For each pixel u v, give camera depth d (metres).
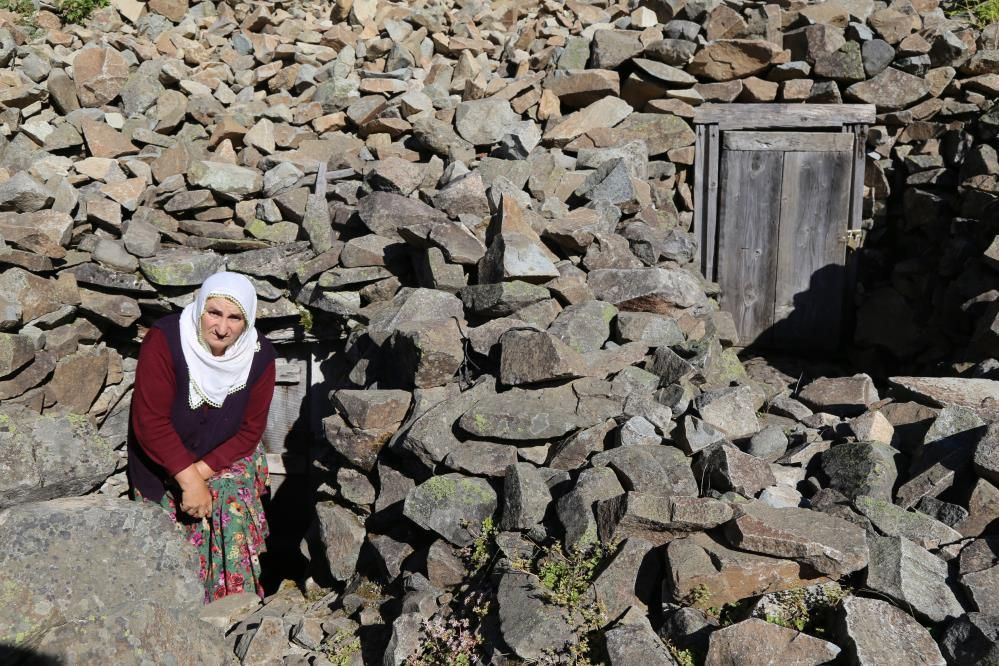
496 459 3.90
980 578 2.82
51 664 2.40
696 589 3.00
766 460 3.79
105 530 2.90
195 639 2.78
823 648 2.64
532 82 6.71
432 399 4.36
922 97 6.71
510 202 5.19
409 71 6.86
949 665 2.61
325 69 6.87
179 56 6.87
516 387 4.23
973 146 6.41
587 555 3.28
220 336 3.51
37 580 2.72
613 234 5.65
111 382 6.22
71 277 5.78
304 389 6.47
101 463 3.50
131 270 5.84
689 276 5.58
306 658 3.55
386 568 4.05
